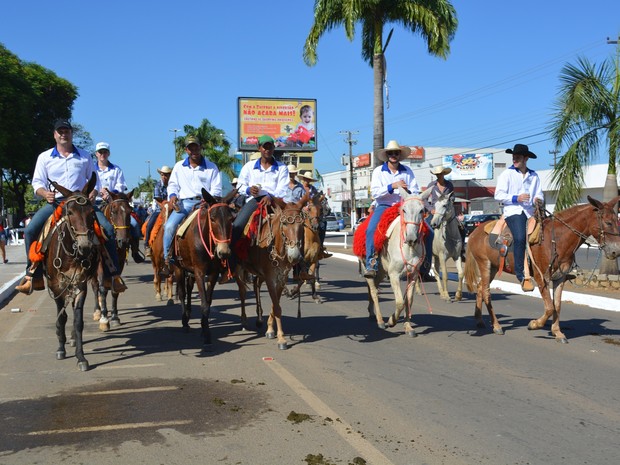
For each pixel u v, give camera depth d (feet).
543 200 28.91
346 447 15.55
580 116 46.44
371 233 30.35
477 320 32.01
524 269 28.55
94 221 24.62
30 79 161.27
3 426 17.06
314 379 21.97
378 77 71.10
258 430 16.74
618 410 18.63
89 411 18.33
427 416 17.99
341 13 71.31
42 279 26.16
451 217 41.65
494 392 20.49
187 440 15.99
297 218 25.41
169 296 42.65
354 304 40.65
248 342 28.37
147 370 23.16
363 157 249.75
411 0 68.80
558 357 25.57
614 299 38.83
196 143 30.50
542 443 15.90
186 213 30.55
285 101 136.05
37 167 26.17
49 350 26.76
